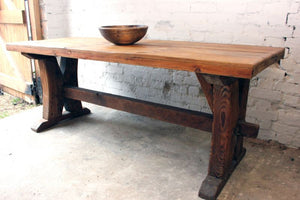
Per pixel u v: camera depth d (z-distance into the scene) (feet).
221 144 5.25
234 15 7.17
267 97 7.23
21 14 9.81
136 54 5.08
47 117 8.31
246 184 5.67
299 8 6.26
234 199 5.21
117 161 6.51
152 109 6.71
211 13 7.52
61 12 10.66
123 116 9.41
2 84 12.26
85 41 7.68
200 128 6.02
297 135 7.06
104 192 5.38
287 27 6.52
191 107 8.71
